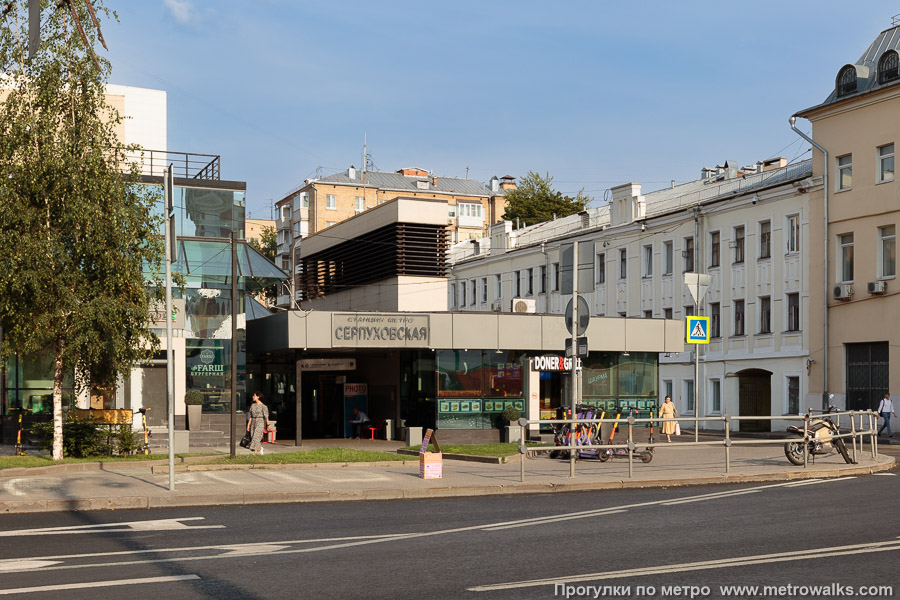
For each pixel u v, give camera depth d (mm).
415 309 39062
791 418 20344
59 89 23031
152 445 27719
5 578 9047
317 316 28594
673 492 16812
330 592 8266
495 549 10531
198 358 31219
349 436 35250
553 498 16172
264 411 25234
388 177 103125
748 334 45688
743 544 10602
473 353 30594
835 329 41188
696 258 48469
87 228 22641
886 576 8703
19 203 22172
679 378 50344
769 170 48719
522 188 87188
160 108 36688
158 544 11188
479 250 70750
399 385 32719
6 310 22359
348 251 44094
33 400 28828
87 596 8195
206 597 8117
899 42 41062
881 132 39781
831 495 15641
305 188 98188
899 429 37844
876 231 39688
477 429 30469
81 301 22688
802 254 42906
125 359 23672
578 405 25266
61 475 19969
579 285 19016
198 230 32344
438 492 16953
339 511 14578
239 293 32031
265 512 14555
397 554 10242
